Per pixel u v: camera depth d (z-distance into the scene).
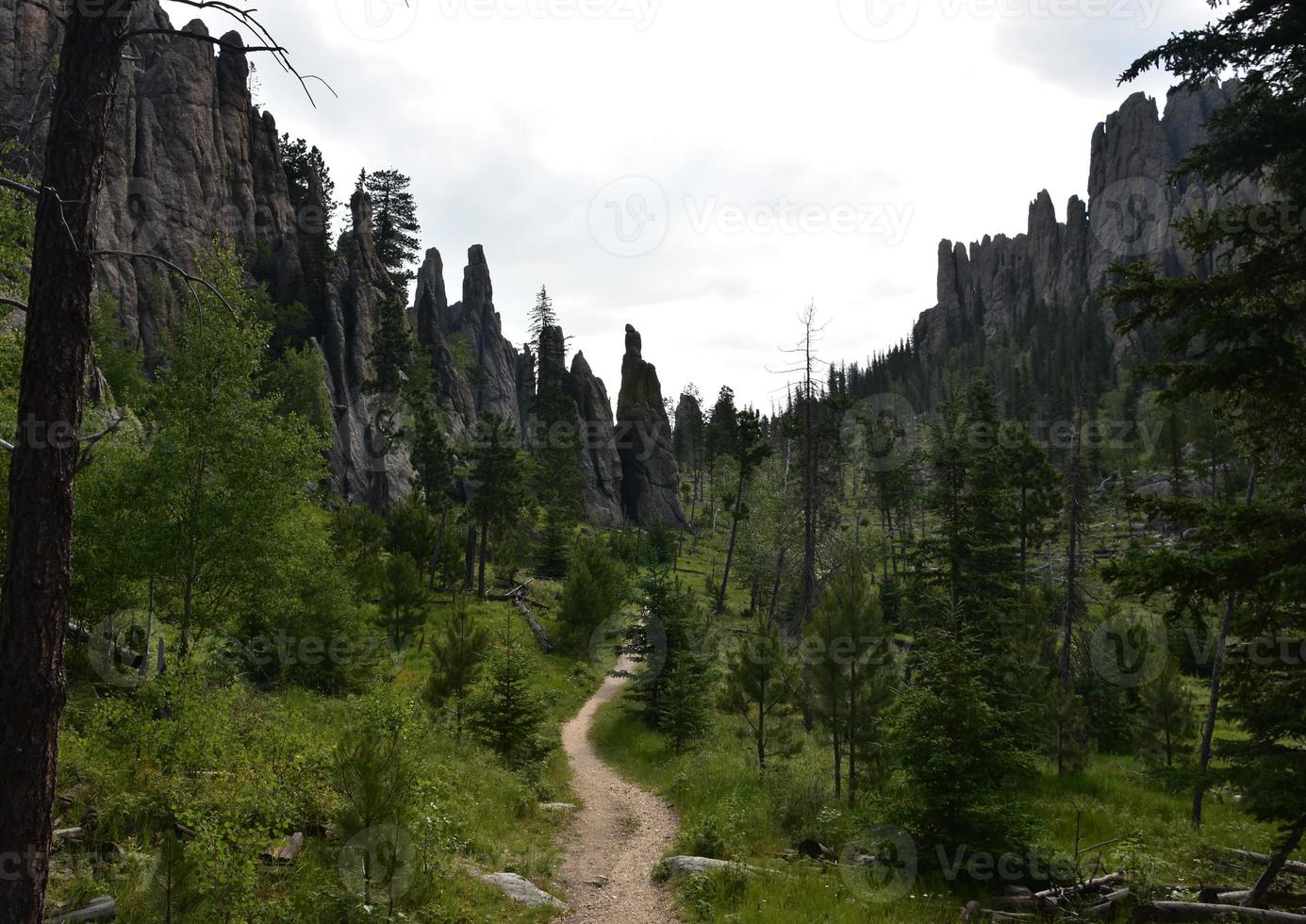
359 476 70.75
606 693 37.09
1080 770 22.81
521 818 16.53
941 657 13.20
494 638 30.95
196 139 75.62
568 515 71.25
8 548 6.26
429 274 141.38
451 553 50.28
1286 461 9.97
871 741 17.47
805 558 39.50
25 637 6.16
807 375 37.53
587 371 116.81
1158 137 187.12
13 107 49.25
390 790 9.70
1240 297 9.45
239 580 18.05
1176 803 19.64
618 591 47.31
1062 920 10.91
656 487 107.62
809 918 11.07
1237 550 8.84
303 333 77.50
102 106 6.67
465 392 101.31
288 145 97.56
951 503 26.53
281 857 9.92
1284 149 9.43
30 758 6.12
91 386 17.50
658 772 22.53
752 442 67.94
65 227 6.36
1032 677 24.03
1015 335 178.12
